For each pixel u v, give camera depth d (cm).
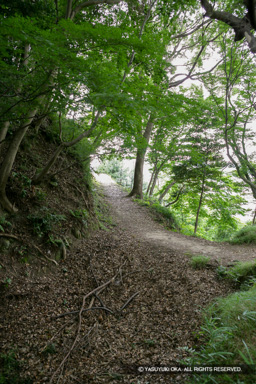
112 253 676
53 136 787
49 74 322
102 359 345
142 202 1425
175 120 514
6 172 515
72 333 397
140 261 670
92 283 541
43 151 733
